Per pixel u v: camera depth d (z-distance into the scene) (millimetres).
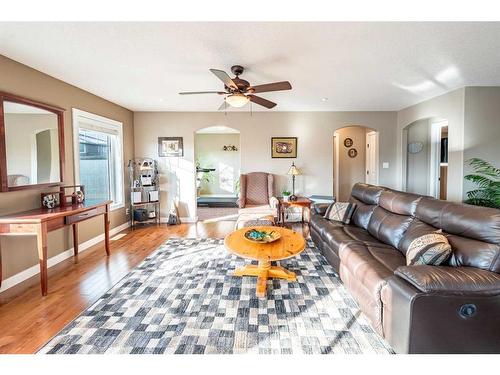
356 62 2906
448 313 1475
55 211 2818
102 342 1802
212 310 2199
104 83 3611
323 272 2943
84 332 1913
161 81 3525
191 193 5621
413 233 2332
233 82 2668
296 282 2705
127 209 5246
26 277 2871
